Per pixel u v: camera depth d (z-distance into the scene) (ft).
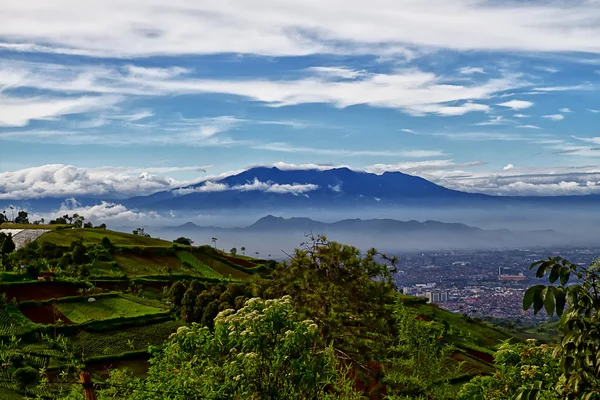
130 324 222.28
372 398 79.87
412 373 67.10
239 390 43.45
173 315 237.66
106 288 292.20
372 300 97.30
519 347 51.19
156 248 381.81
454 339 171.22
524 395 23.86
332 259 101.96
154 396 43.42
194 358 46.01
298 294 101.19
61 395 57.16
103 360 181.27
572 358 22.07
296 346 44.73
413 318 68.59
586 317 22.07
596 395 21.39
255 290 110.22
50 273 288.92
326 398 49.52
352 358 86.53
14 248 338.34
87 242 393.29
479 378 54.03
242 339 44.73
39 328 200.54
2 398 69.00
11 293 252.83
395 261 104.78
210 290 236.84
